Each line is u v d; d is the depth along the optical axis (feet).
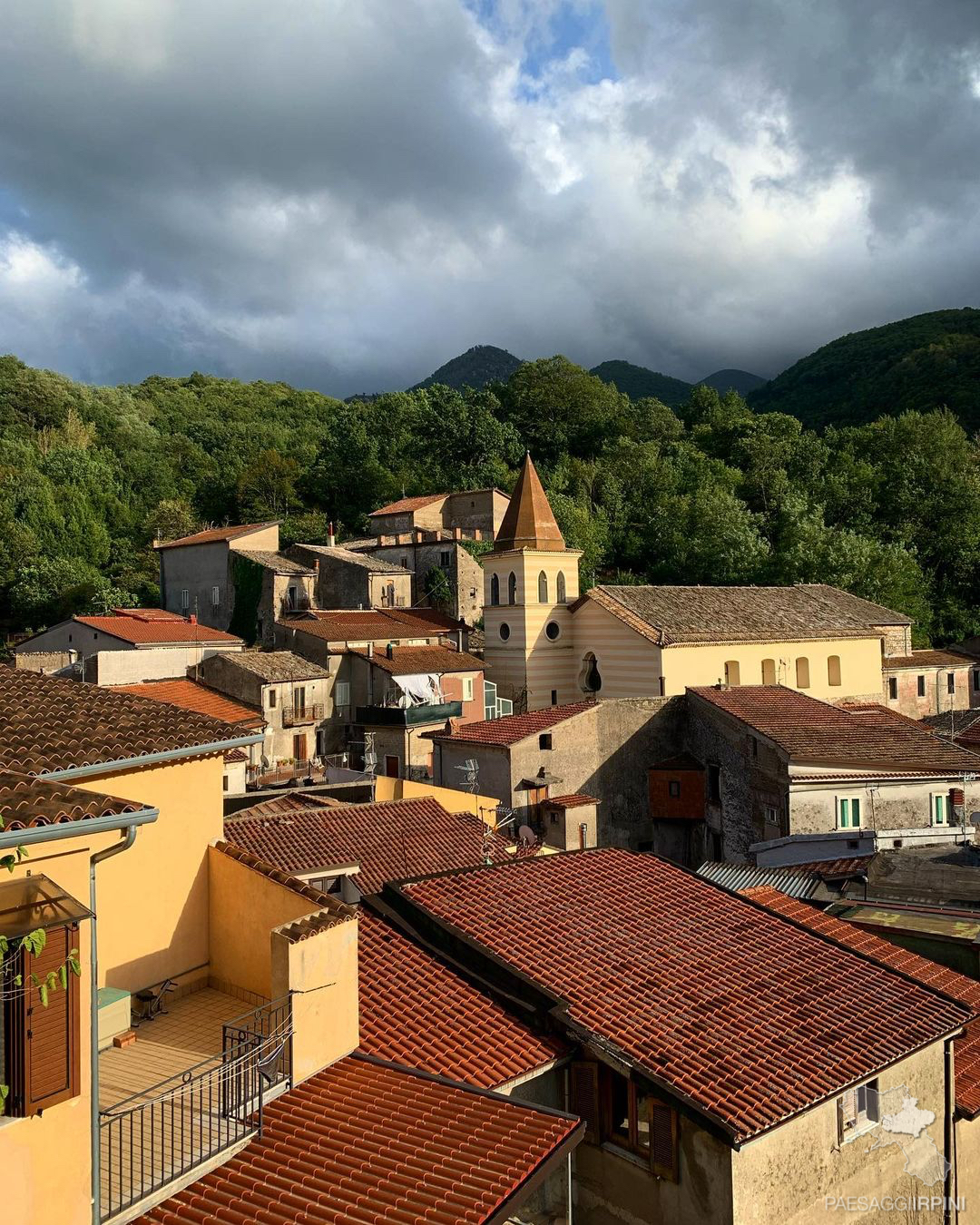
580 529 293.64
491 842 88.28
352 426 383.24
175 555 270.05
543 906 60.34
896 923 73.00
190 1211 33.65
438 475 355.36
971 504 281.54
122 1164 34.88
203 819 48.83
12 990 29.37
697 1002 49.96
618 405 419.95
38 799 32.40
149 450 418.92
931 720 175.11
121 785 44.42
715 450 372.17
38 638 214.69
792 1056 45.42
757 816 119.85
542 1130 37.91
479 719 189.88
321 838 77.46
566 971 52.03
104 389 511.40
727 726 127.24
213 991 48.21
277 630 203.10
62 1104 30.53
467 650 221.25
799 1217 42.73
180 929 47.52
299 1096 40.19
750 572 257.14
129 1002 43.47
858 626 185.98
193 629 211.82
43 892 31.04
